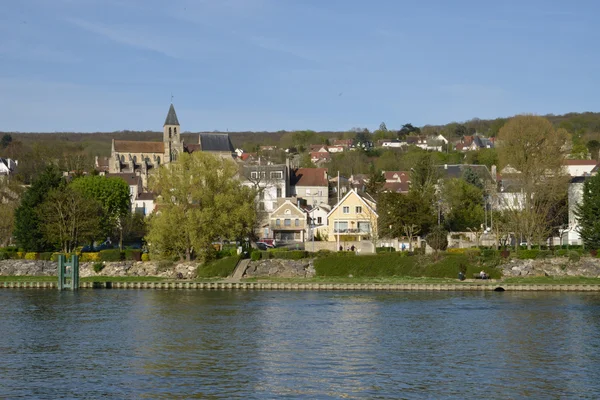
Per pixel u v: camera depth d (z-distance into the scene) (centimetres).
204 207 14762
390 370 7200
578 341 8438
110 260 15175
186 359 7712
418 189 18162
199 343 8488
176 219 14675
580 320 9719
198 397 6381
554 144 16975
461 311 10569
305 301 11756
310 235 17938
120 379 6950
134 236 18575
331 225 17125
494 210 17825
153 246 14938
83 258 15262
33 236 15800
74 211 15688
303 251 14662
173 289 13688
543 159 16512
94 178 19012
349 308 10938
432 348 8125
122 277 14662
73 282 13738
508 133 17188
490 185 19188
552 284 12912
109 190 18700
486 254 13950
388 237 15975
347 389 6569
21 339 8762
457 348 8119
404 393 6450
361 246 15912
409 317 10069
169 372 7194
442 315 10219
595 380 6844
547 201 15762
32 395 6456
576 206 15138
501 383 6750
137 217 18538
